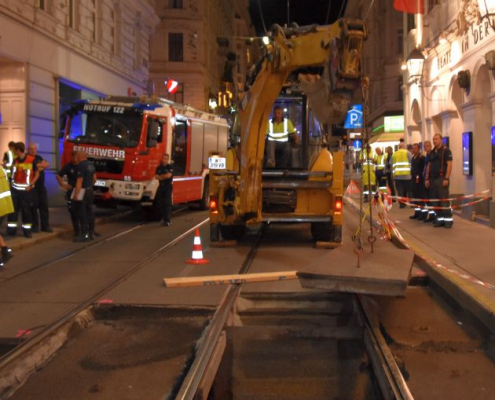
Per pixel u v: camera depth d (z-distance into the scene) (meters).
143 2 27.47
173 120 15.59
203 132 18.42
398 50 36.41
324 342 5.77
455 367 5.04
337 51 5.96
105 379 4.74
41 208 11.99
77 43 20.39
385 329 6.08
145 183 14.47
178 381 4.68
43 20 17.80
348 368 5.18
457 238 10.54
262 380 4.94
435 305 7.00
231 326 5.94
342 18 6.00
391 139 36.38
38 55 17.66
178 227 14.11
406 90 22.38
